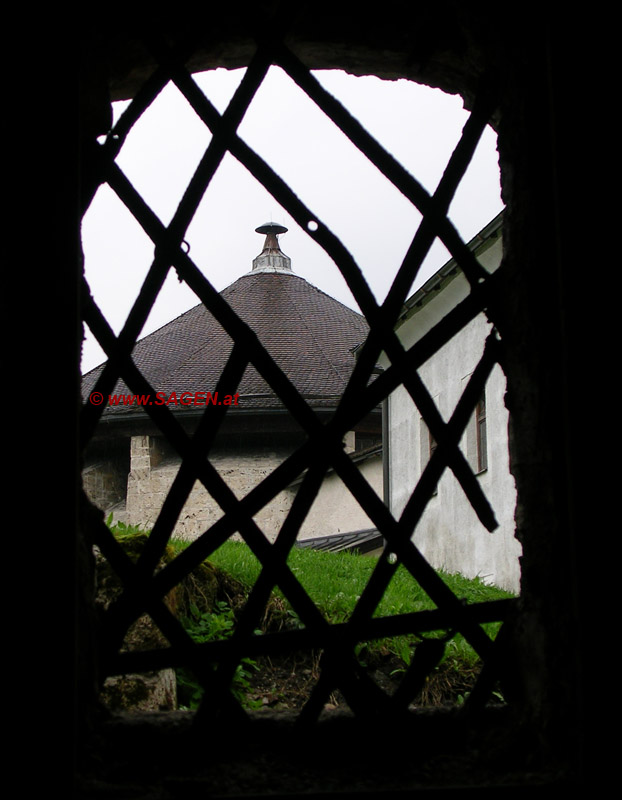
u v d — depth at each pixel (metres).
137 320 2.89
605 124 2.30
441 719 2.72
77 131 2.22
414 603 7.19
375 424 19.25
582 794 2.11
